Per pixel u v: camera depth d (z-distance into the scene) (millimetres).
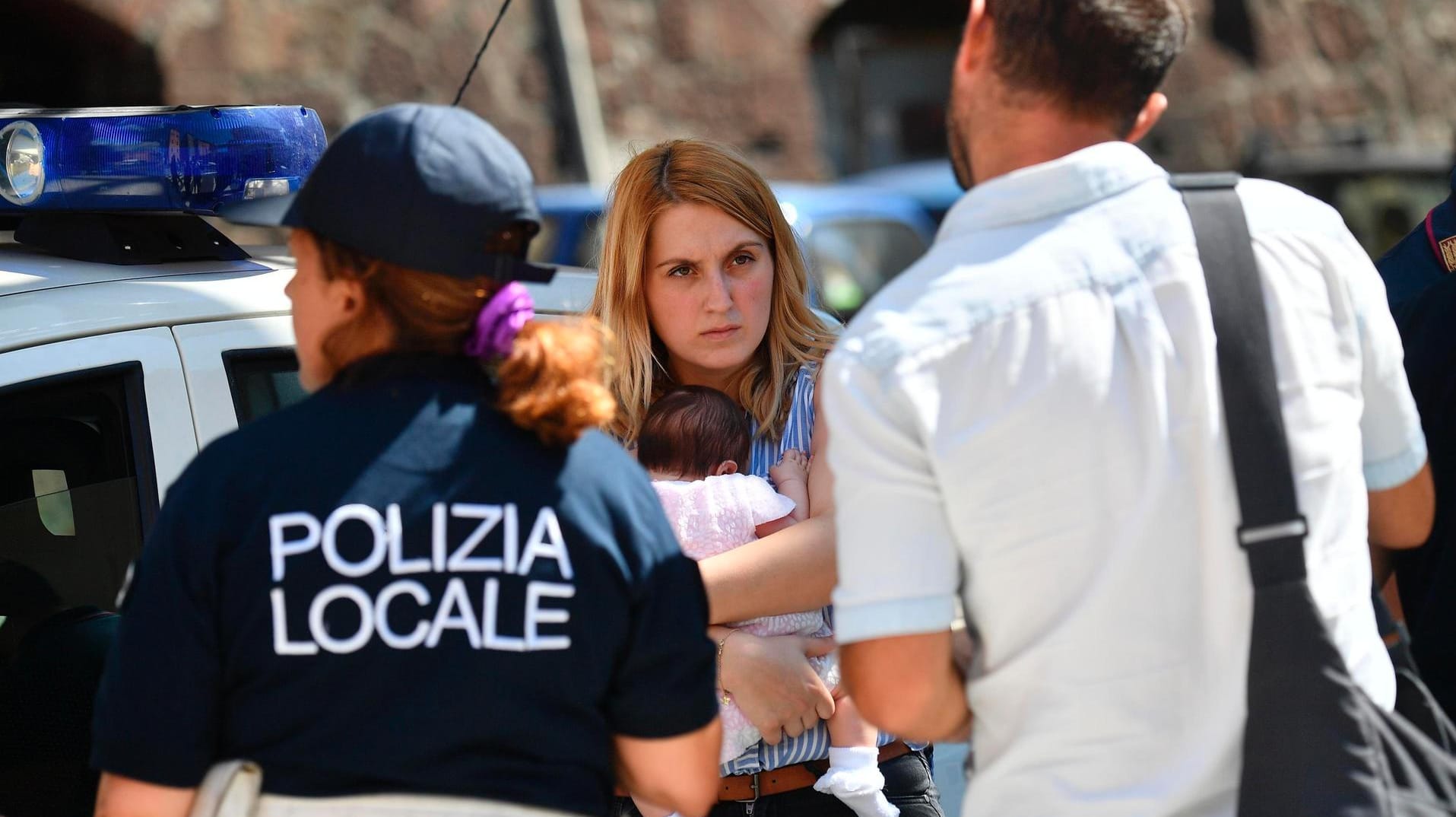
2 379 7910
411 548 5602
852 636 5926
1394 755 5844
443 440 5754
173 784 5531
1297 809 5727
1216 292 5898
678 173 8945
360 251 5789
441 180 5730
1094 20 5895
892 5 44688
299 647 5527
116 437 8297
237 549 5562
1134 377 5816
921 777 8797
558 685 5711
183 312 8766
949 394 5816
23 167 9406
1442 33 48656
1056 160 6098
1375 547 7949
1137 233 5980
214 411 8625
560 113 38750
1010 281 5871
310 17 34438
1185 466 5816
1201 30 45281
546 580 5680
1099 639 5805
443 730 5578
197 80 32438
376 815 5539
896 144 46250
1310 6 46406
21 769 7902
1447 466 8680
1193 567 5836
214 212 9320
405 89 36125
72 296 8531
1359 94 47031
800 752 8320
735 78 41250
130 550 8273
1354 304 6270
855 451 5922
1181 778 5848
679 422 8680
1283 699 5777
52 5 29484
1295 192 6387
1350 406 6180
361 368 5891
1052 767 5910
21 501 7941
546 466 5852
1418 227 10648
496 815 5590
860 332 6000
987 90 6184
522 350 5906
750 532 8336
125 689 5512
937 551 5887
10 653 7914
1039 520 5770
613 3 39688
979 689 6105
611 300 9211
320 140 10016
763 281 9078
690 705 5996
